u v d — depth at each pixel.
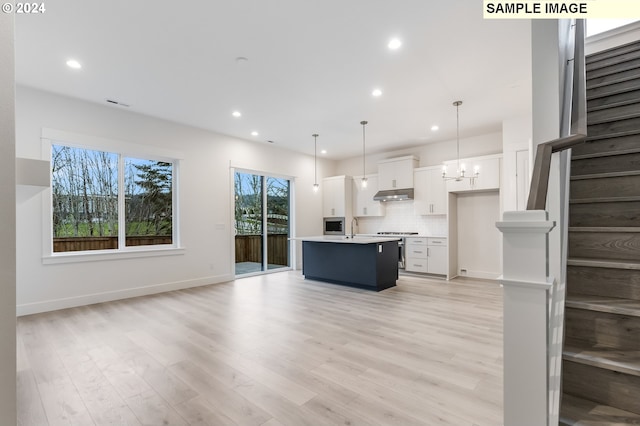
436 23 2.66
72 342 2.96
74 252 4.32
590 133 2.44
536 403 0.99
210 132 5.80
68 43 2.94
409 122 5.33
